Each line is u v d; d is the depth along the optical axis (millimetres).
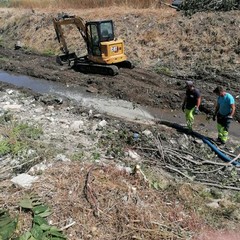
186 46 17062
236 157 9336
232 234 6535
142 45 18562
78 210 6754
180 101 13211
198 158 9398
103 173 7957
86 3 26203
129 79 15617
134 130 10828
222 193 7945
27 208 6660
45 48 22516
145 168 8719
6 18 28562
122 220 6539
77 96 14742
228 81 14242
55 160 8672
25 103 13664
